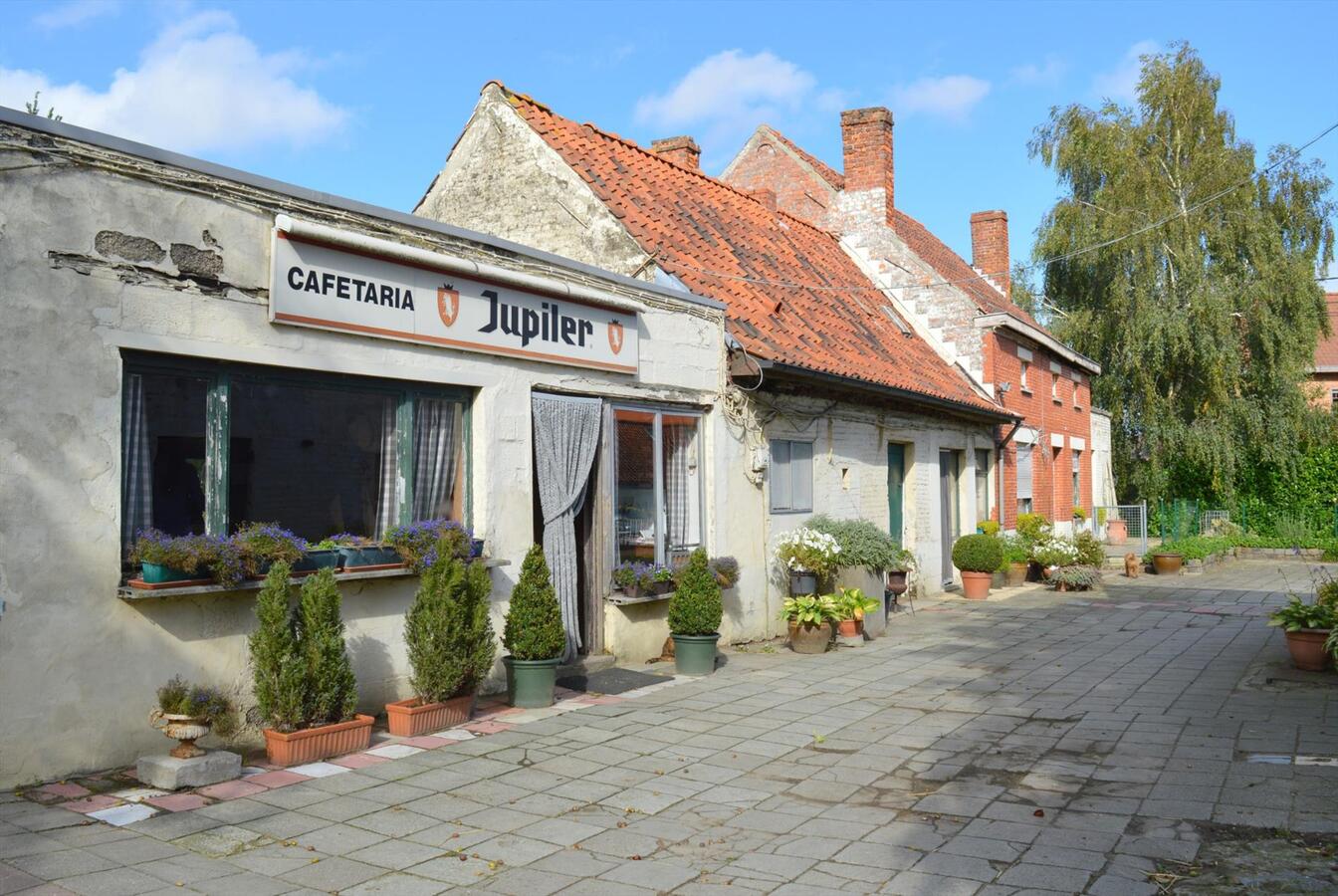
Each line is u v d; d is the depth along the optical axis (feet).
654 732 25.12
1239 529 90.58
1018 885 15.53
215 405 22.33
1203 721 26.20
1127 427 100.37
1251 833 17.65
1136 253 89.15
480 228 44.52
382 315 25.38
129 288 20.40
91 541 19.63
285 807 18.61
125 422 20.67
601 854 16.89
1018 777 21.50
